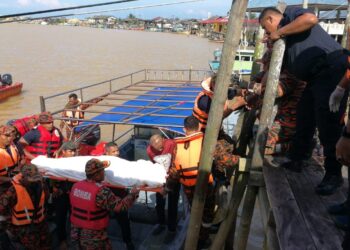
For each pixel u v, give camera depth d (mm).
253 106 4352
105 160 5281
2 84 21625
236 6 3391
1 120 17562
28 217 5031
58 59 39969
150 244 5734
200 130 4629
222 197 4938
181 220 6438
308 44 3117
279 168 3697
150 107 8359
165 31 155750
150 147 5926
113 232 6305
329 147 3066
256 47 6137
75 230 4789
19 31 109062
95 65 36156
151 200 6949
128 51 53094
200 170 3885
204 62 42344
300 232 2561
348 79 2662
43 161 5547
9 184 5633
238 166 4133
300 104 3500
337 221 2629
